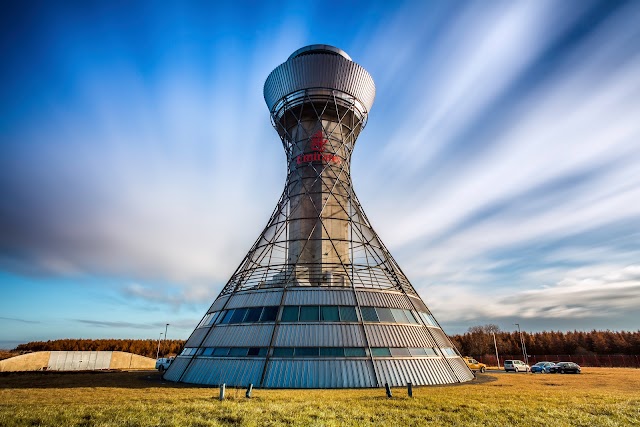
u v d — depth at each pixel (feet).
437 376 109.70
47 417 54.24
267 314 113.09
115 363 244.63
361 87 167.43
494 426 53.93
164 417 55.36
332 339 105.40
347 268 131.85
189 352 122.93
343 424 53.36
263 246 142.82
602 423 55.93
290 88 163.12
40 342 545.03
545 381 122.62
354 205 156.15
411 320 122.01
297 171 160.35
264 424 52.70
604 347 451.12
